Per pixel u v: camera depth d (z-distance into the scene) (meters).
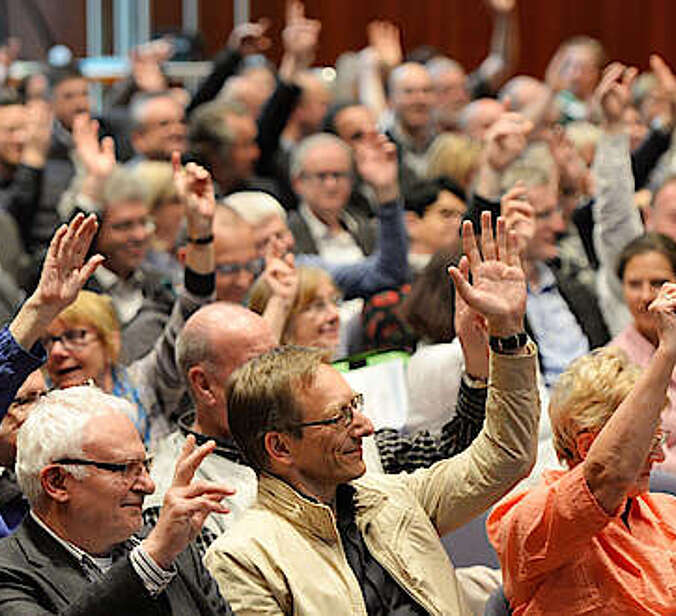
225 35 18.83
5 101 11.45
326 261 9.13
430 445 5.53
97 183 9.34
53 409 4.31
